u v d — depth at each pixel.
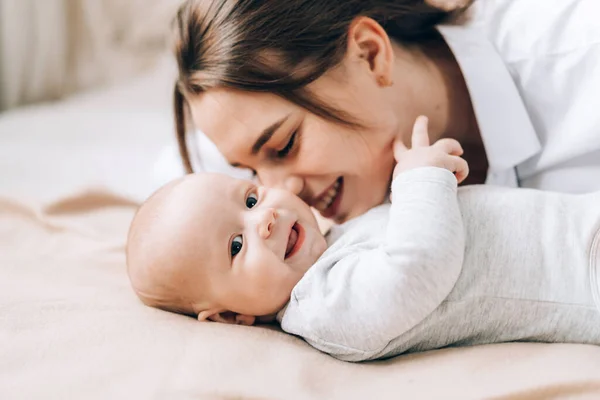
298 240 0.84
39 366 0.66
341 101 0.88
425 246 0.71
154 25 2.71
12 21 2.56
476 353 0.69
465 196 0.81
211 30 0.88
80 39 2.83
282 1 0.88
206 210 0.83
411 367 0.68
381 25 0.99
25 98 2.72
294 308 0.76
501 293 0.72
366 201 0.93
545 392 0.60
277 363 0.66
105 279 0.97
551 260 0.73
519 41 1.00
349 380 0.65
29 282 0.94
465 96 1.03
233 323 0.83
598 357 0.66
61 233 1.22
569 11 0.97
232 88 0.84
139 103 2.40
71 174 1.62
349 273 0.74
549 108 0.95
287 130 0.85
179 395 0.60
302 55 0.87
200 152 1.25
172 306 0.84
